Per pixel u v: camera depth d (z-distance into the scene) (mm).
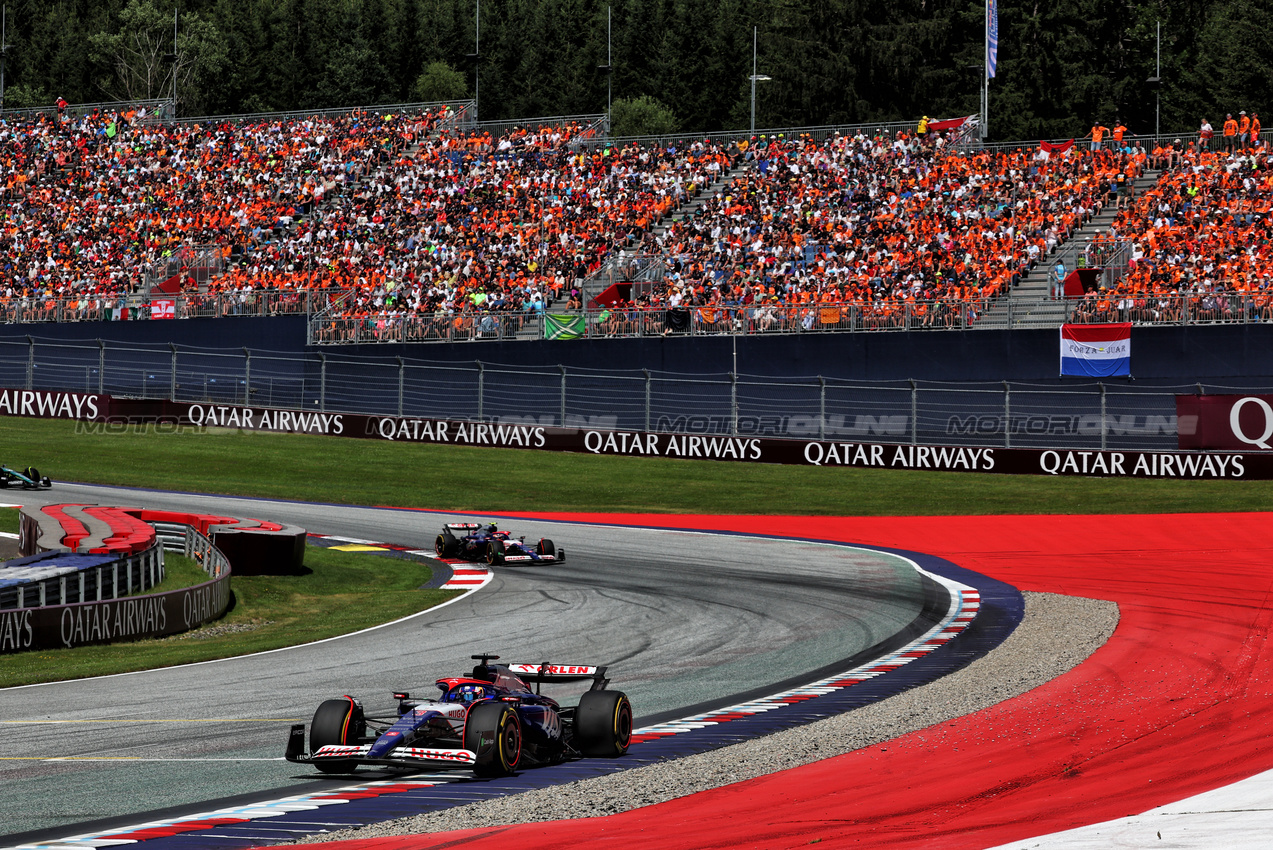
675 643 23469
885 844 10023
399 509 45469
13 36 162875
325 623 26844
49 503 42188
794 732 15555
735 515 44938
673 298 59125
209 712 17328
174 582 30578
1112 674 19312
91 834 10977
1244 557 34812
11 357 63281
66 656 22266
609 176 71000
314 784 12992
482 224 68812
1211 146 62094
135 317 64125
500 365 57781
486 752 12617
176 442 56062
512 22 155375
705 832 10656
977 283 56719
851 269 59156
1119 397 50656
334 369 59594
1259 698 17016
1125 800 11344
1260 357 49875
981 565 34125
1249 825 9641
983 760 13648
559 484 50250
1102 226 60000
